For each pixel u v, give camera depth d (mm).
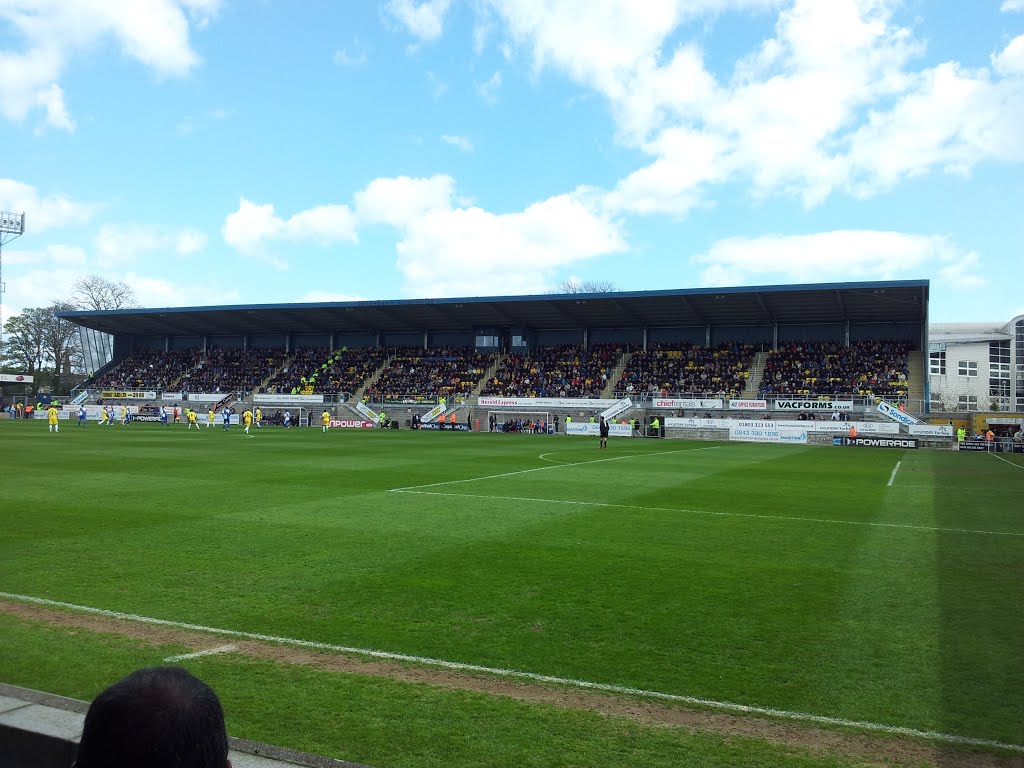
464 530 12016
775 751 4480
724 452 34812
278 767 3795
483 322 67000
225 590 8141
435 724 4789
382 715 4914
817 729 4812
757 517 13867
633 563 9703
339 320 68375
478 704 5133
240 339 77188
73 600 7719
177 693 1677
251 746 4121
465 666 5871
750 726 4844
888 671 5859
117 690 1670
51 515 13109
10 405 74312
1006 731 4801
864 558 10242
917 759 4410
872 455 34906
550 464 25328
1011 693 5438
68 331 89875
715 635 6727
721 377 57688
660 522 13078
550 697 5281
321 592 8086
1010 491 19016
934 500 16953
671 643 6488
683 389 57344
